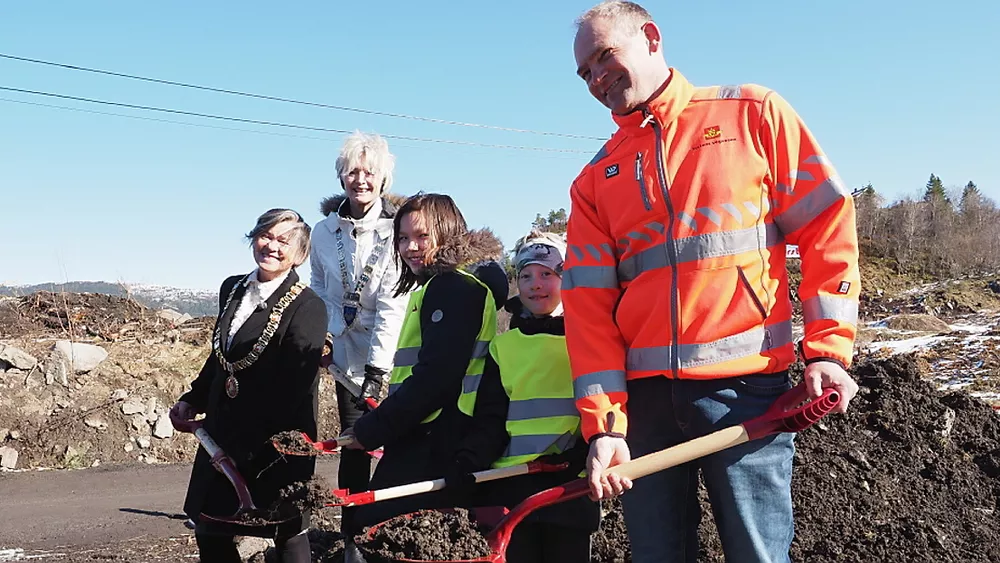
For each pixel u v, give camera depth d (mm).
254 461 3887
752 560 2822
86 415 10695
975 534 5059
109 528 6980
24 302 14484
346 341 5234
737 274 2836
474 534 3055
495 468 3545
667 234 2891
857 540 4793
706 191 2852
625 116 2992
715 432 2775
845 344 2729
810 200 2842
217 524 3898
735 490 2834
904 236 62469
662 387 2953
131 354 12094
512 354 3621
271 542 5648
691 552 3342
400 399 3529
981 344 16594
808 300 2820
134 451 10594
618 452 2871
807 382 2695
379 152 5160
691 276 2852
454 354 3529
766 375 2898
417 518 3096
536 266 3668
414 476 3631
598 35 2898
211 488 3930
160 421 10969
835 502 5113
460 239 3758
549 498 3014
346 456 5117
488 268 3766
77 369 11172
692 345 2855
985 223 62688
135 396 11141
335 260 5270
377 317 5043
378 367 4930
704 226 2842
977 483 5684
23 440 10172
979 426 6309
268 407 3922
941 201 65062
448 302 3623
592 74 2965
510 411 3588
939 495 5445
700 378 2855
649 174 2936
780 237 2949
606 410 2934
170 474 9680
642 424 3018
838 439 5754
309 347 3982
